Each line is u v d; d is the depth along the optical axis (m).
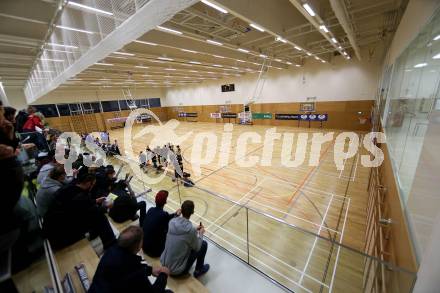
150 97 28.84
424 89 1.99
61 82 10.20
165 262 2.54
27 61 11.28
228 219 5.25
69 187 2.81
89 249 2.73
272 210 5.77
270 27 6.32
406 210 1.99
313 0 5.20
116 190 4.34
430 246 1.24
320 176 8.01
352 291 3.27
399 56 4.73
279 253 4.11
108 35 5.24
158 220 2.91
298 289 3.37
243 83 20.42
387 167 3.76
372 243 3.44
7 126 1.55
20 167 1.13
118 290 1.69
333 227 4.91
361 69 13.66
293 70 16.78
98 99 23.80
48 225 2.62
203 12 6.03
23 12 5.66
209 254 3.32
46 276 1.58
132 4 4.22
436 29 1.82
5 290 0.97
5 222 1.01
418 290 1.37
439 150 1.23
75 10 5.70
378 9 7.14
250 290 2.70
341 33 9.45
